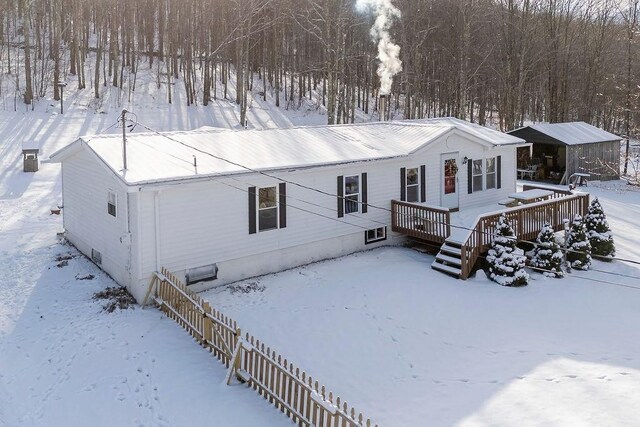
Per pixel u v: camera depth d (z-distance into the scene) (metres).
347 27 43.91
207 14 52.00
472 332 13.46
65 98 41.31
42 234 19.62
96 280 15.82
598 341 12.91
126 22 50.84
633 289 16.47
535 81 55.69
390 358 12.22
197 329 12.55
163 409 9.98
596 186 31.52
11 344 12.30
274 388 10.11
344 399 10.46
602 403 9.85
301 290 15.59
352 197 18.73
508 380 10.96
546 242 17.67
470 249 16.94
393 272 17.11
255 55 56.59
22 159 29.16
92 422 9.64
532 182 33.22
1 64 46.31
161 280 13.95
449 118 27.03
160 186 14.06
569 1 52.03
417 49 47.56
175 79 50.09
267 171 16.08
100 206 16.30
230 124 41.94
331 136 20.81
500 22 46.78
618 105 40.94
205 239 15.34
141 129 36.88
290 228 17.14
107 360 11.60
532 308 14.92
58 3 47.31
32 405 10.17
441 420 9.52
